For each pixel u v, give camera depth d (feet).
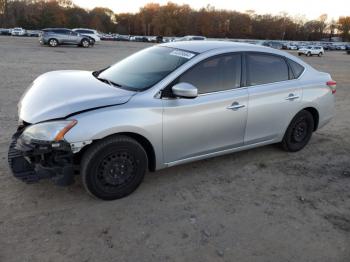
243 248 9.84
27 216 10.61
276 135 15.70
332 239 10.50
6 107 22.16
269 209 11.89
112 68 14.87
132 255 9.27
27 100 12.04
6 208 10.92
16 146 10.55
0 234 9.72
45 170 10.54
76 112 10.57
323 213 11.88
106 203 11.55
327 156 16.92
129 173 11.75
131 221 10.71
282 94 15.10
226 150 14.14
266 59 14.89
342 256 9.78
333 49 238.89
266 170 14.88
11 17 316.19
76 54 69.26
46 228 10.11
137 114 11.19
